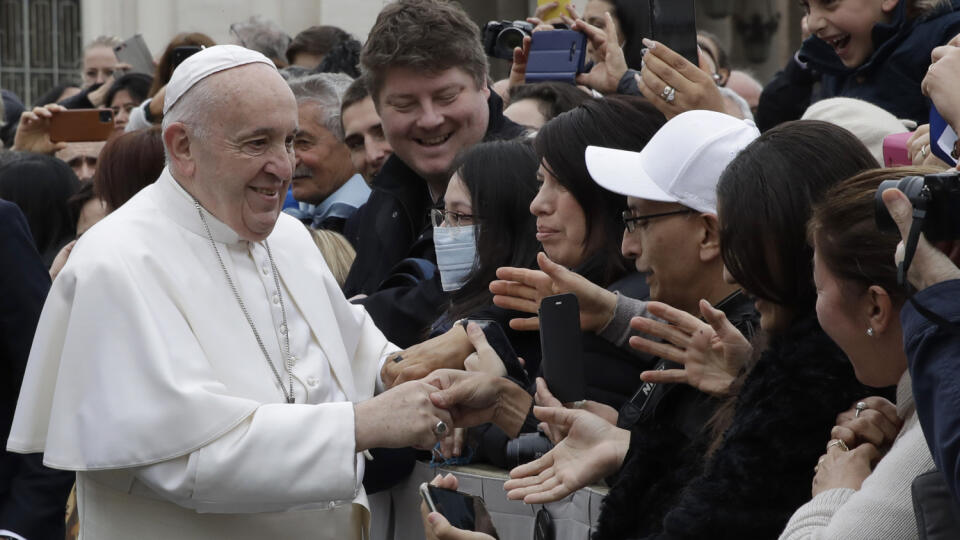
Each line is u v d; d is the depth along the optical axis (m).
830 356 7.12
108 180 14.16
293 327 10.06
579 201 10.25
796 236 7.32
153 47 42.00
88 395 9.00
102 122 21.05
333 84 17.09
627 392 9.52
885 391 7.28
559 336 9.08
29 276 11.41
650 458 8.23
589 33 14.66
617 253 10.22
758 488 6.99
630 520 8.18
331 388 10.16
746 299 8.87
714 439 7.77
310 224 17.03
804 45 14.64
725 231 7.57
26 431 9.38
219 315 9.55
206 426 8.91
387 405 9.38
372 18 39.31
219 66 9.39
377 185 14.30
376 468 10.94
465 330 10.47
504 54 15.79
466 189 11.26
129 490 9.37
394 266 13.45
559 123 10.39
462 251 11.31
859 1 13.84
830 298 6.78
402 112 13.38
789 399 7.06
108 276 9.17
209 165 9.44
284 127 9.45
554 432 9.11
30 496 11.21
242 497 8.95
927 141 9.06
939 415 5.84
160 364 8.98
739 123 9.30
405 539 11.37
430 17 13.24
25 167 16.62
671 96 11.48
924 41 13.62
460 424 9.84
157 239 9.51
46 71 50.38
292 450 9.02
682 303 9.22
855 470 6.80
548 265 9.55
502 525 10.16
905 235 6.07
